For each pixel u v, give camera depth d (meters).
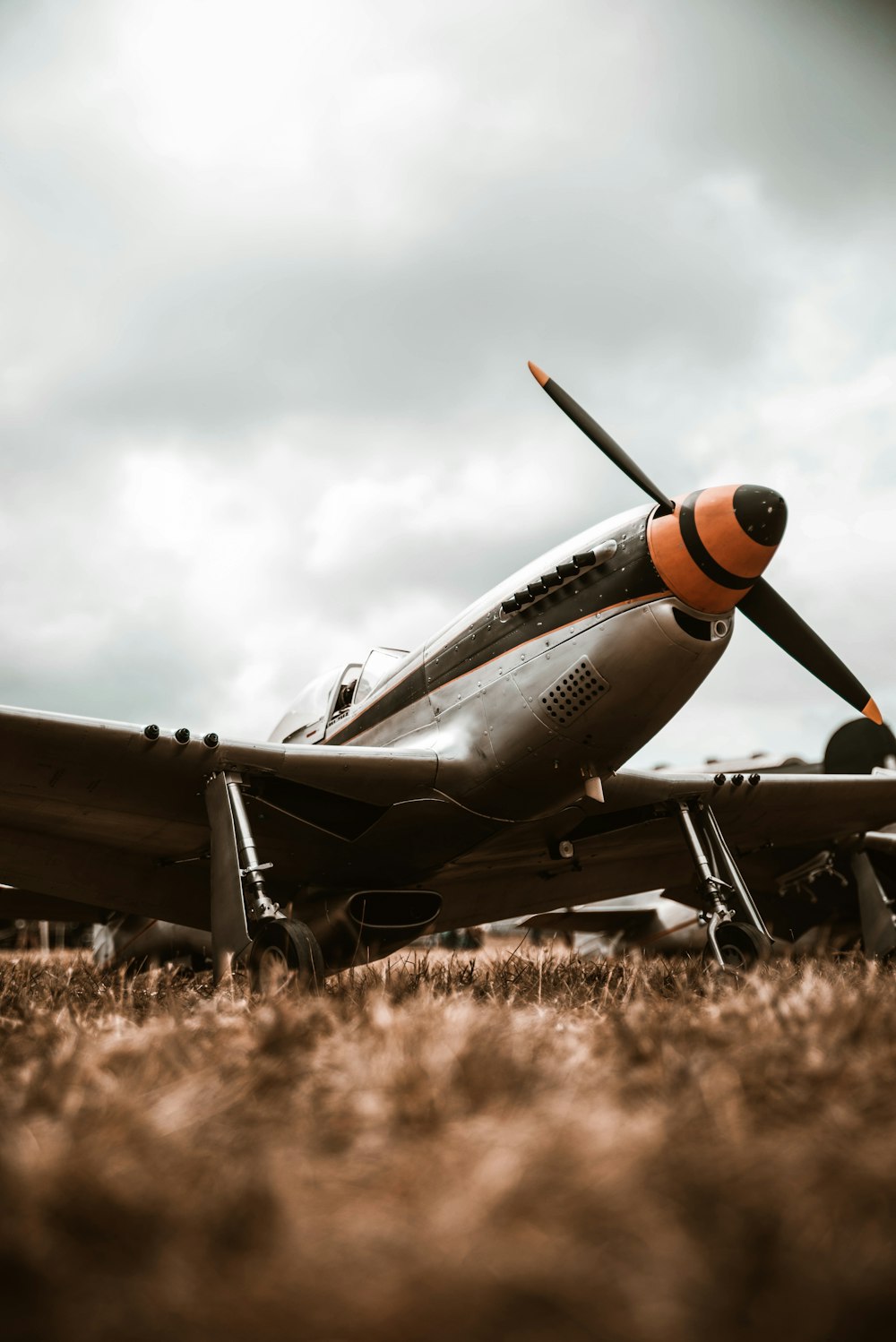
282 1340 0.84
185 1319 0.87
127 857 5.65
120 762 4.66
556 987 4.34
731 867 5.82
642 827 6.36
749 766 11.19
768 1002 2.67
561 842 5.95
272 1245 1.02
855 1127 1.42
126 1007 3.27
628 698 4.79
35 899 7.18
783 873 7.49
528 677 5.01
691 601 4.62
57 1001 3.43
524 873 6.74
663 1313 0.85
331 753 4.89
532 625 5.06
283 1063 1.86
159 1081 1.78
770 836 6.88
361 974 4.62
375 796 5.14
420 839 5.54
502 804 5.29
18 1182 1.14
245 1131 1.47
